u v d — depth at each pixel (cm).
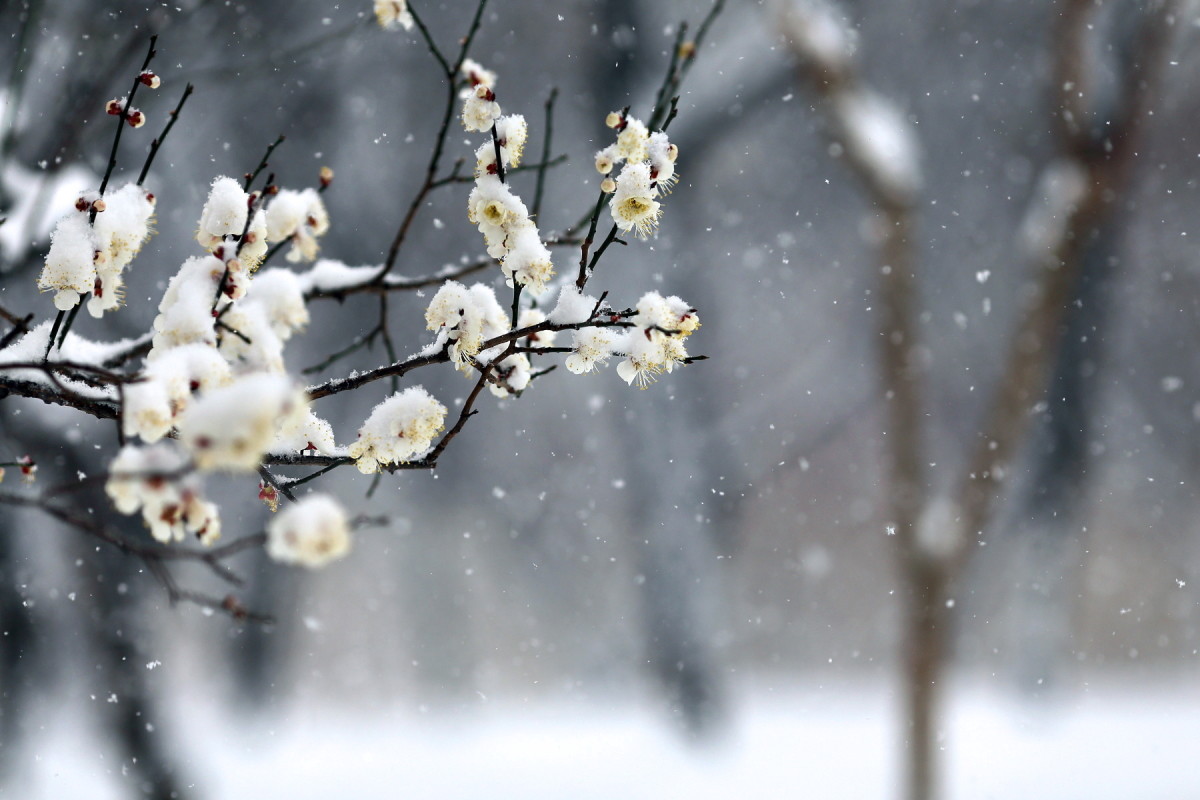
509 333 280
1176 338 2481
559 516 2316
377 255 1753
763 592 2523
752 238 2281
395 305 1792
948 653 919
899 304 927
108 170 275
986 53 2044
